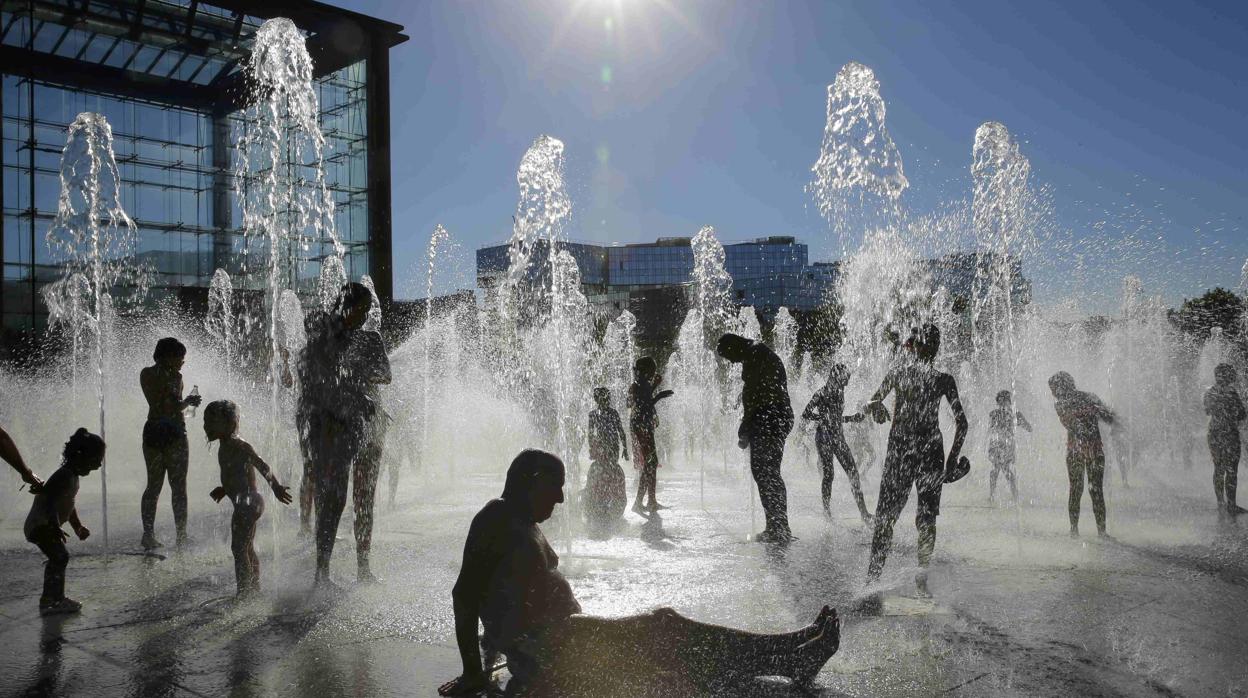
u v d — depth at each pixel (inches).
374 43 1889.8
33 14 1513.3
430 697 133.0
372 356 220.7
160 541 277.6
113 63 1611.7
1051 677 136.9
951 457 221.0
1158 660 145.3
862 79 377.4
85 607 190.2
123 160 1626.5
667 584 204.2
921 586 198.7
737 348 281.0
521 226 491.2
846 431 465.7
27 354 1375.5
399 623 175.0
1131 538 274.1
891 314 386.6
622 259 4362.7
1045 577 211.8
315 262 1775.3
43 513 187.5
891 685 133.6
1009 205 387.9
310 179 1775.3
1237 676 137.3
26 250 1518.2
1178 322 775.1
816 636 132.6
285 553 255.0
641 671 129.1
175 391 270.7
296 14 1764.3
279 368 306.2
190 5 1637.6
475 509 356.8
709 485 472.1
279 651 157.1
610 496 305.7
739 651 130.5
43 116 1552.7
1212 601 185.8
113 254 1571.1
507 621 134.3
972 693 130.1
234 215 1763.0
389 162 1905.8
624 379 998.4
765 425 276.7
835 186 384.8
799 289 3941.9
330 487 208.1
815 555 243.8
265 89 333.7
